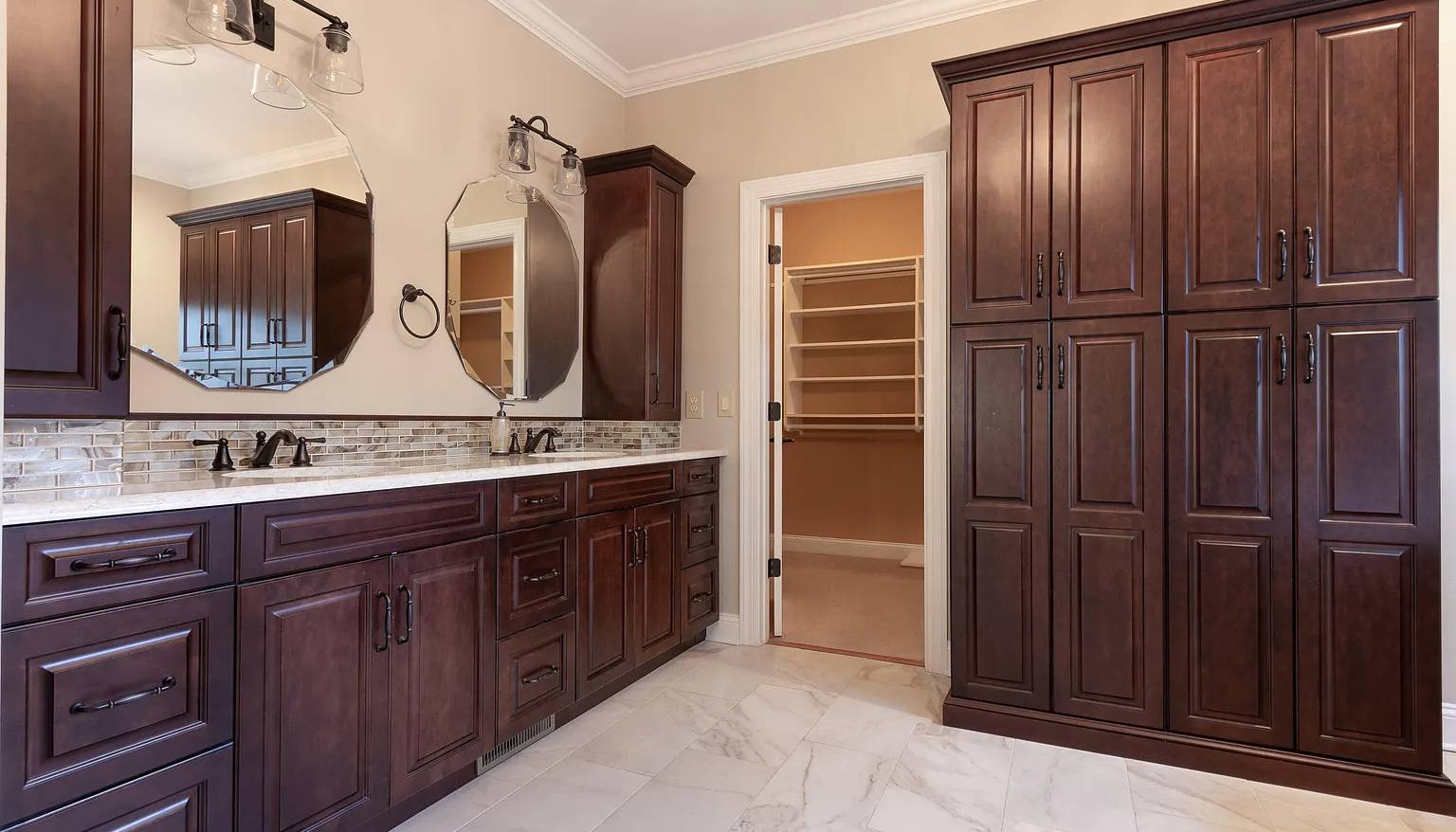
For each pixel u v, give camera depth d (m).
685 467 3.02
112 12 1.37
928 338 2.91
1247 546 2.08
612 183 3.21
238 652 1.38
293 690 1.48
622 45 3.24
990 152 2.38
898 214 5.21
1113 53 2.23
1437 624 1.90
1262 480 2.06
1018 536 2.33
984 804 1.92
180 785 1.30
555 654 2.24
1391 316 1.94
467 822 1.81
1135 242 2.20
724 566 3.31
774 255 3.39
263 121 2.00
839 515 5.43
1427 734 1.90
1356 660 1.97
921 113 2.94
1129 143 2.21
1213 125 2.12
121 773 1.22
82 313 1.33
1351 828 1.80
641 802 1.92
